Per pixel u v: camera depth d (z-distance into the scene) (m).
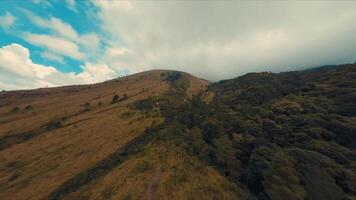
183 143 95.00
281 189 60.53
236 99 154.38
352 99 102.50
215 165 82.94
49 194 75.62
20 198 75.62
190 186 69.06
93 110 166.88
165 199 63.41
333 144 77.12
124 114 147.38
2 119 154.25
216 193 67.25
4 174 90.50
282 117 104.56
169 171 75.81
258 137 91.75
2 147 114.75
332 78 141.50
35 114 165.12
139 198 64.12
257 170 71.94
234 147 89.81
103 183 72.94
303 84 156.12
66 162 96.62
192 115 126.62
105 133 120.94
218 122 110.50
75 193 70.88
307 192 60.03
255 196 66.69
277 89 157.38
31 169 92.75
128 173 76.44
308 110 104.88
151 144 96.62
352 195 58.16
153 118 135.88
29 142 116.38
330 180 61.25
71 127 131.75
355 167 65.88
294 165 68.69
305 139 83.94
